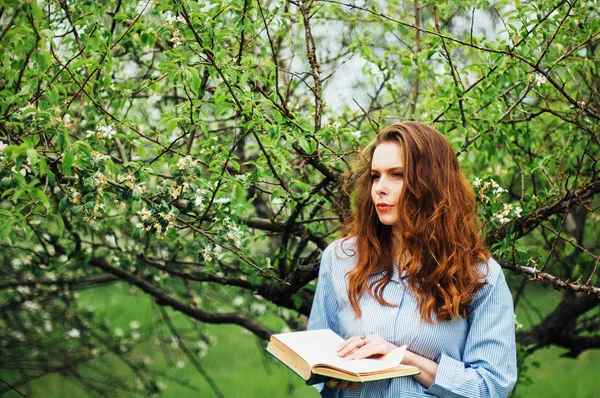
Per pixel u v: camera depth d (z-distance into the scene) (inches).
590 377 285.7
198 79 91.2
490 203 103.2
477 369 72.3
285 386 280.5
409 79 144.0
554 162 115.3
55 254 150.0
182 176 91.7
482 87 107.4
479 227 102.5
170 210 91.4
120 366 282.4
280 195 103.3
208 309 186.7
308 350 69.2
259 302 176.4
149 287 155.6
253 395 270.4
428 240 74.2
